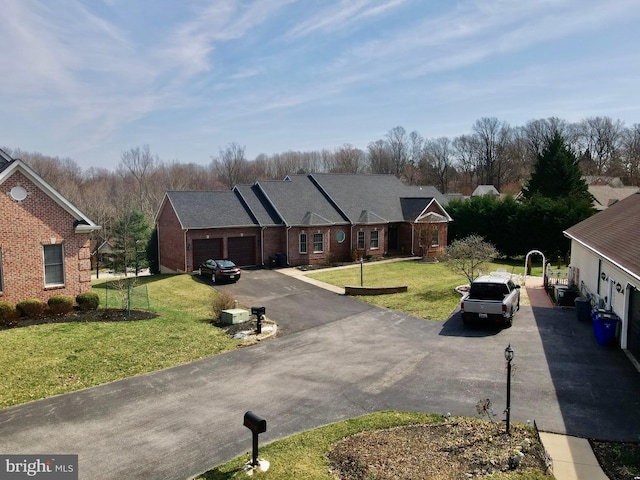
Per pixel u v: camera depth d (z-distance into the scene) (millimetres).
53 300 18188
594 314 16188
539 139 102812
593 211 36219
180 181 93312
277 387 12359
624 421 9898
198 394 11914
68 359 13859
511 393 11547
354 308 21891
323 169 120000
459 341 16156
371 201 40625
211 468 8438
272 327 18344
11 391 11766
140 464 8617
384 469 8094
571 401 10977
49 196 19234
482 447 8820
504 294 18547
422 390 11938
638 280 11922
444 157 107938
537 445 8883
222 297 19844
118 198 74875
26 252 18750
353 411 10805
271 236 34812
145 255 36438
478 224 40969
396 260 37500
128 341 15703
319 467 8234
